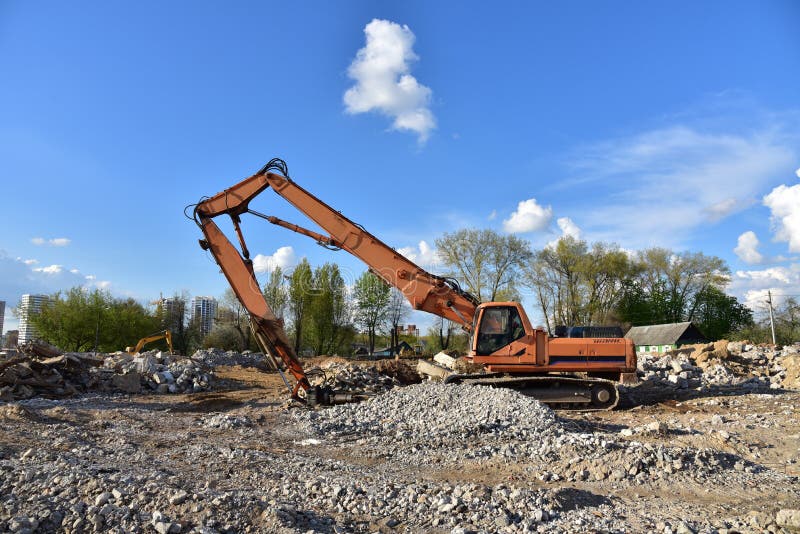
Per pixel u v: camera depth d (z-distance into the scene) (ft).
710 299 179.42
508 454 27.53
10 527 14.51
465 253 148.77
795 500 20.76
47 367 56.44
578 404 44.78
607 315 164.04
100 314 166.30
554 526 17.26
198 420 40.16
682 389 58.59
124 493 17.06
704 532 16.87
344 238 45.88
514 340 45.34
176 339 182.50
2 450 24.91
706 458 24.82
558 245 160.45
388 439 31.89
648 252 180.45
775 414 40.40
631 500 20.66
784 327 172.76
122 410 44.93
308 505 18.81
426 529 16.97
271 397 54.24
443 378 47.32
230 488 20.25
